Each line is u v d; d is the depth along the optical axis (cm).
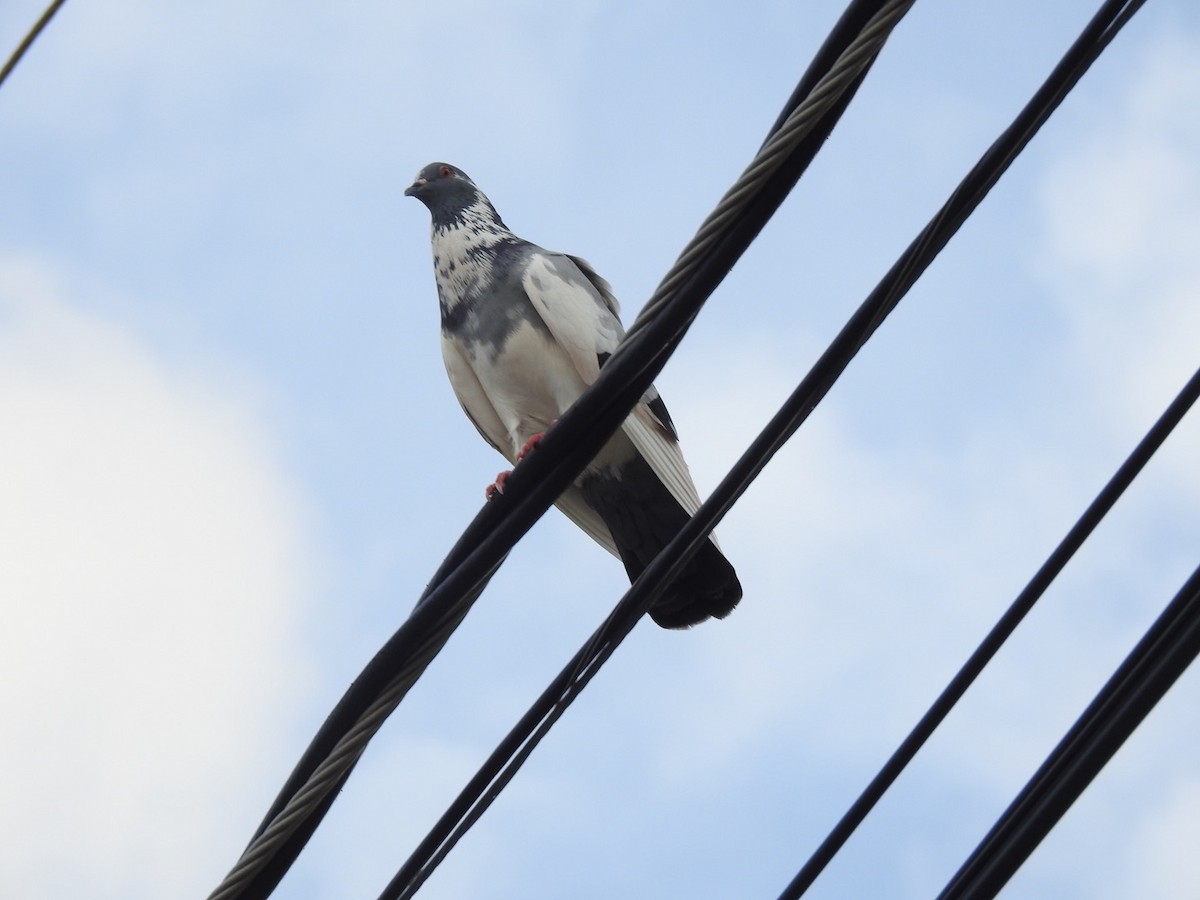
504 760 778
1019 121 694
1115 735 640
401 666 722
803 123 684
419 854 770
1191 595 637
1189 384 679
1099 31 677
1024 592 714
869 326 728
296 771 713
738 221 707
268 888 707
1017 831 653
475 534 745
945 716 722
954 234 714
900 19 669
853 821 729
